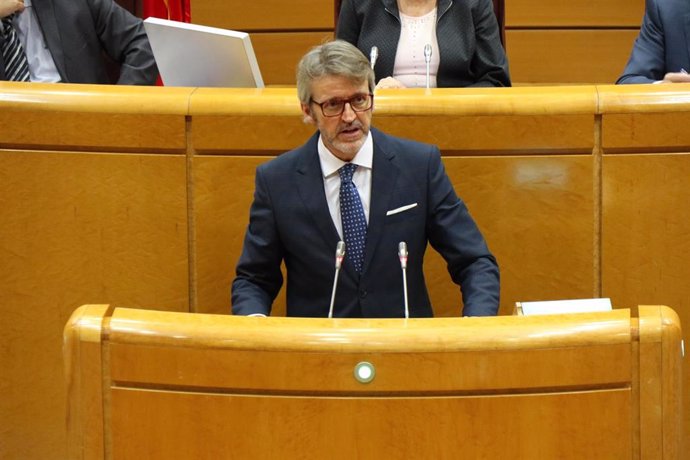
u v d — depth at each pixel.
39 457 9.72
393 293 8.34
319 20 16.97
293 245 8.38
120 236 9.50
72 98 9.34
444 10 11.53
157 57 10.59
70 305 9.58
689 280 9.23
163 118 9.34
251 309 8.11
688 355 9.21
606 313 5.35
